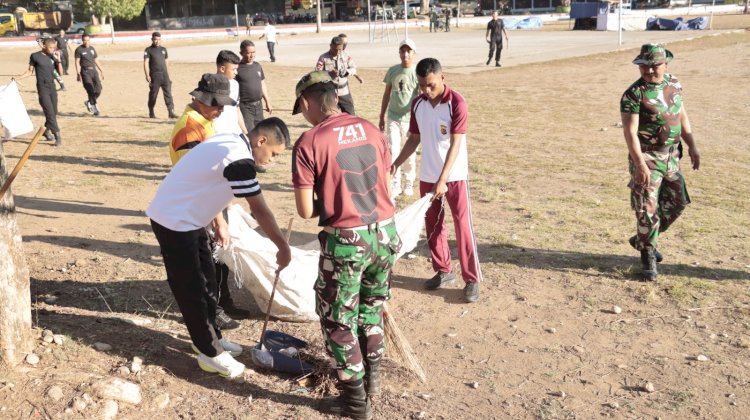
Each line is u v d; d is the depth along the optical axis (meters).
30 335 3.86
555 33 46.72
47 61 12.05
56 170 10.25
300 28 57.12
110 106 18.03
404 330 4.90
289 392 3.95
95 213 7.95
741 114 14.81
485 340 4.73
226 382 4.01
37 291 5.30
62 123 14.98
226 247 4.46
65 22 53.84
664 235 6.95
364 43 41.78
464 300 5.39
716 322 4.95
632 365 4.37
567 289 5.60
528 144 12.14
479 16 69.56
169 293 5.45
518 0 75.25
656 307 5.22
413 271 6.06
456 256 6.45
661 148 5.53
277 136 3.66
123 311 5.02
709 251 6.45
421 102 5.24
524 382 4.17
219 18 71.12
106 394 3.59
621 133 13.10
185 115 4.66
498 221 7.53
